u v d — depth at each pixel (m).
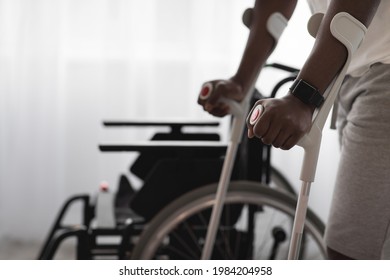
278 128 0.86
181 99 2.75
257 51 1.30
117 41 2.70
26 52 2.69
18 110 2.74
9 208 2.81
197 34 2.68
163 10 2.69
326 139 2.58
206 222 1.66
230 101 1.31
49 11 2.67
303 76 0.91
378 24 1.02
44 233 2.83
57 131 2.76
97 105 2.76
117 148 1.58
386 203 1.03
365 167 1.05
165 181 1.65
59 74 2.73
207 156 1.66
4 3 2.67
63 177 2.81
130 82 2.72
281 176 2.13
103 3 2.69
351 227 1.08
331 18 0.91
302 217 0.99
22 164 2.78
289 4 1.28
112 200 1.97
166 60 2.73
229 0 2.67
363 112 1.05
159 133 1.98
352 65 1.08
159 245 1.54
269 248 2.01
